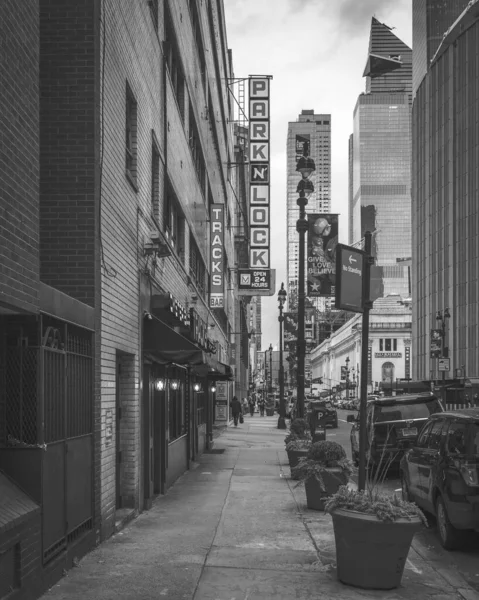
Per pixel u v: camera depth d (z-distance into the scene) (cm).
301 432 1889
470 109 9012
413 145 11044
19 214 607
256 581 729
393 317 14000
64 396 741
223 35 4266
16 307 600
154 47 1412
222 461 2062
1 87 570
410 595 697
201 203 2623
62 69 898
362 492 750
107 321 948
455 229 9212
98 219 897
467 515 902
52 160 885
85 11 905
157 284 1384
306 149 2091
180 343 1217
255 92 3622
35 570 641
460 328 8925
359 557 711
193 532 977
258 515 1121
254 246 3625
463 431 962
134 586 700
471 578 813
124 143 1087
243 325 8150
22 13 625
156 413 1371
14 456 655
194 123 2306
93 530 857
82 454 818
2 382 668
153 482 1355
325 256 2591
